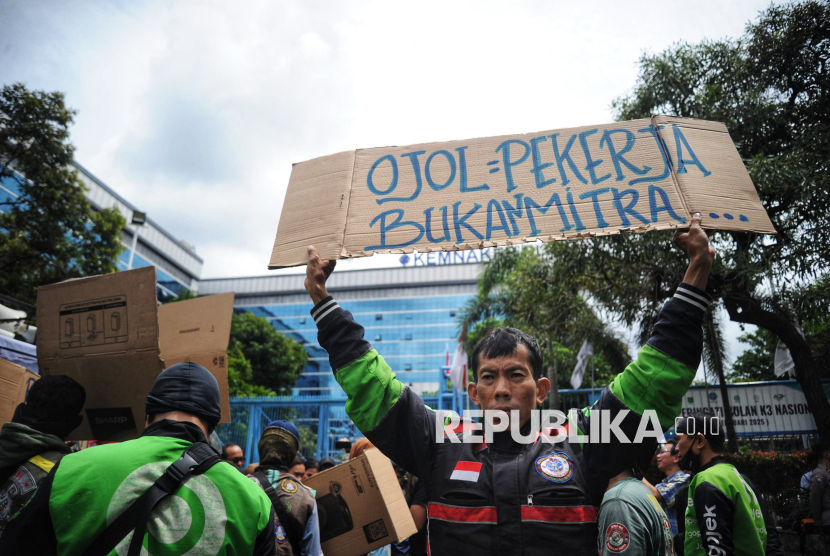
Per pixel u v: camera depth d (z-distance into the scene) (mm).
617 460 1429
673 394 1389
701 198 1718
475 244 1731
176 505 1417
